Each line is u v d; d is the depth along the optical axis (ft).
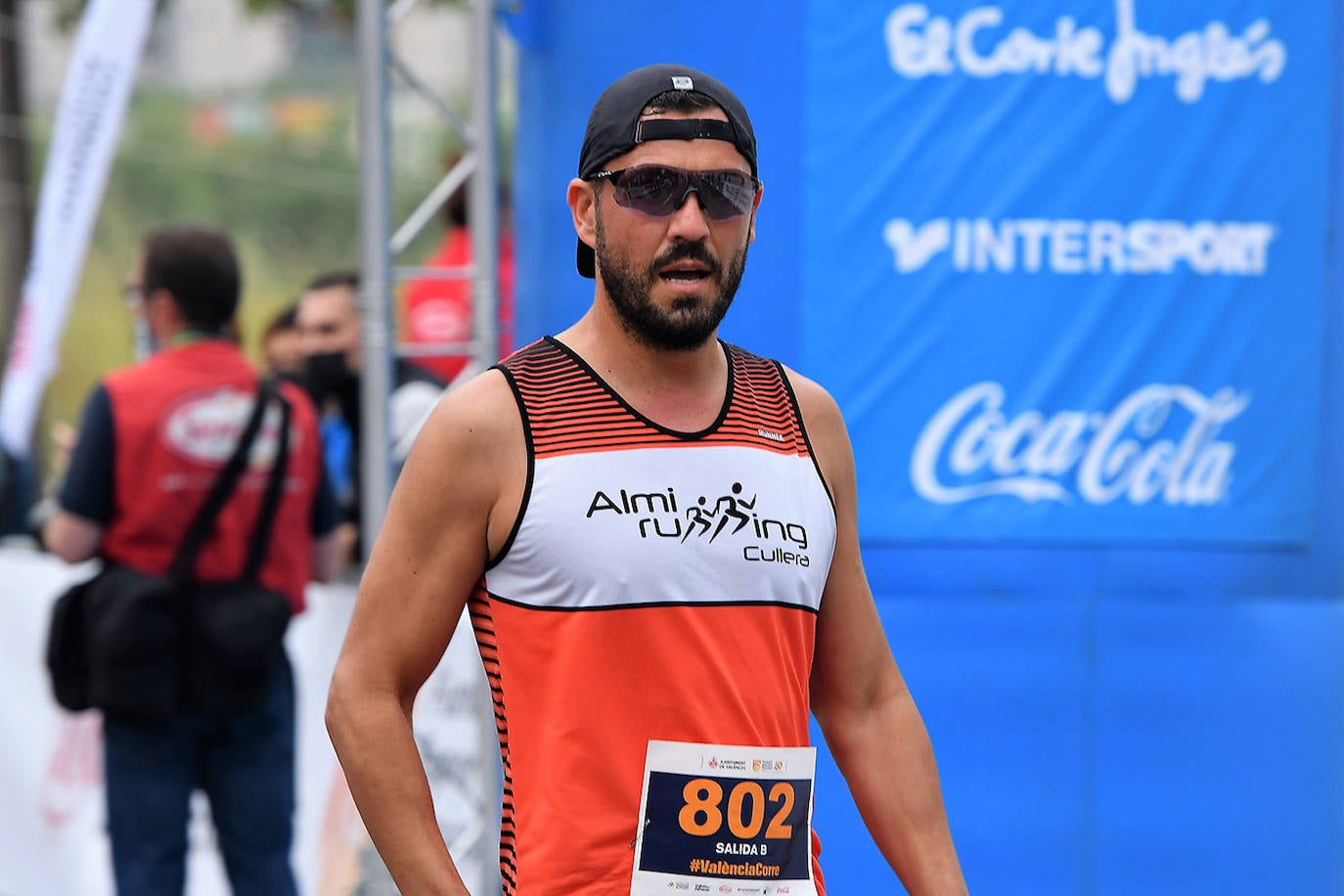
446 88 160.56
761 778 18.65
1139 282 42.88
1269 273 43.06
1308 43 42.57
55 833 47.96
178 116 172.76
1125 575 43.39
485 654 19.21
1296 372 43.32
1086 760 43.24
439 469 18.67
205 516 39.34
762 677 18.79
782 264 42.98
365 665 19.08
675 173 18.19
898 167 42.42
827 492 20.20
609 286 18.72
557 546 18.30
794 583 19.19
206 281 40.22
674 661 18.35
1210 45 42.39
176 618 38.58
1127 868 43.37
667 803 18.29
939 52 42.11
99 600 38.40
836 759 21.61
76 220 49.83
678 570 18.44
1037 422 43.01
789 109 42.63
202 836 48.03
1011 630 43.09
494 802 44.98
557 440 18.67
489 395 18.84
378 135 44.86
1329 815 43.60
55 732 48.14
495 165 47.21
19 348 50.34
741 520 18.86
